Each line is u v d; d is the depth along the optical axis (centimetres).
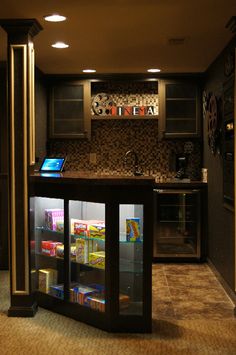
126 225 375
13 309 403
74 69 613
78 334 364
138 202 361
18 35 392
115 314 367
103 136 684
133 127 681
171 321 393
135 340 352
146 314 366
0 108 567
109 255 365
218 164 529
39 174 451
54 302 417
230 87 452
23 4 348
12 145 396
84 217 412
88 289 400
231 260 457
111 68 608
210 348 337
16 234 400
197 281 523
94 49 500
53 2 345
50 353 329
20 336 360
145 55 531
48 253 430
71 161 689
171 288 494
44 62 567
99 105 664
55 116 656
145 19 392
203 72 631
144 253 363
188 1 343
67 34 438
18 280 402
